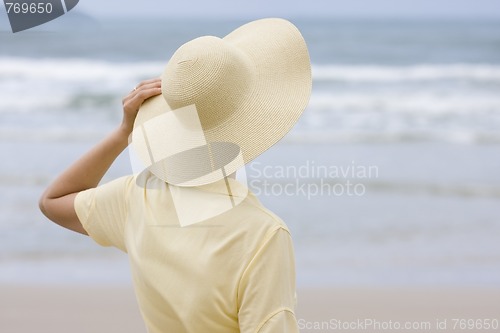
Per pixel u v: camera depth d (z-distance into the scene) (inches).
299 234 482.6
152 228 103.0
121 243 112.7
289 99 104.1
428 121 914.1
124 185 112.0
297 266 421.1
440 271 413.7
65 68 1263.5
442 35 1819.6
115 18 1989.4
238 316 97.0
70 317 330.3
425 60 1496.1
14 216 509.4
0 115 901.2
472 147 788.6
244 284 95.3
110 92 1055.6
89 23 1473.9
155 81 111.4
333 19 2416.3
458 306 357.4
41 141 773.3
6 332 308.0
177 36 1899.6
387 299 366.3
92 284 382.6
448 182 641.0
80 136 808.3
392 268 418.3
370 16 2429.9
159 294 102.3
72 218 116.0
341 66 1402.6
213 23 2300.7
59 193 117.5
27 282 382.9
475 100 1026.7
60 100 995.9
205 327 99.0
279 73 106.3
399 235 486.9
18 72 1190.3
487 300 366.9
